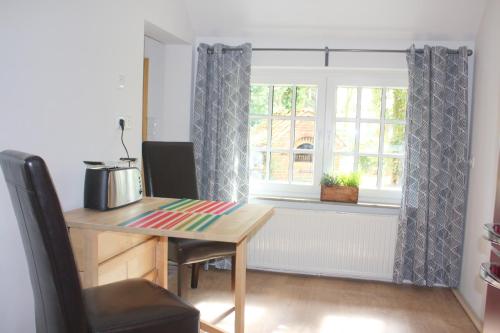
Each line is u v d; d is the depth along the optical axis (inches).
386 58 137.9
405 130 134.6
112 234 78.8
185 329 59.6
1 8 70.1
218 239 66.5
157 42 142.6
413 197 133.6
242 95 140.3
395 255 134.5
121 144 104.0
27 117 76.2
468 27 129.2
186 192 119.9
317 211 140.6
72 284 49.6
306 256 142.3
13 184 52.1
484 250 111.0
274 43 144.3
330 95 146.7
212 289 130.6
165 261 95.3
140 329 55.9
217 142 143.2
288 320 110.0
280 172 151.8
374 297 127.3
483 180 116.0
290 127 150.1
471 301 119.4
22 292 78.7
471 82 132.7
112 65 98.7
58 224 48.2
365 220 137.7
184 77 145.3
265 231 144.4
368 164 147.1
